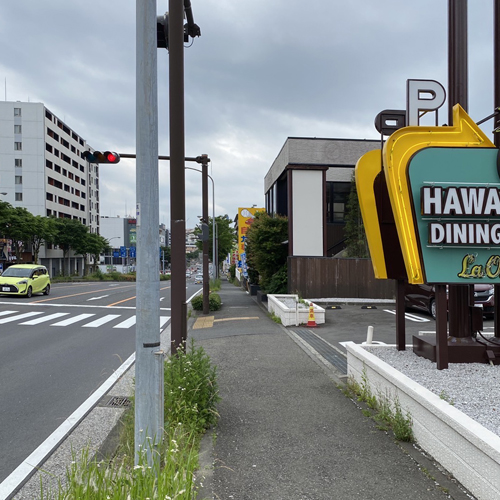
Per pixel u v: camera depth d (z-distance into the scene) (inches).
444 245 217.8
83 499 105.0
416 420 174.1
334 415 210.5
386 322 552.7
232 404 228.8
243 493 137.8
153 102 143.9
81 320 613.0
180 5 298.5
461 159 220.5
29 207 2851.9
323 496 135.8
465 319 244.5
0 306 795.4
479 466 130.6
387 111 265.4
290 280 790.5
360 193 273.0
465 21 261.9
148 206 142.5
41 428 205.9
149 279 141.7
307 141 996.6
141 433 138.9
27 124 2851.9
